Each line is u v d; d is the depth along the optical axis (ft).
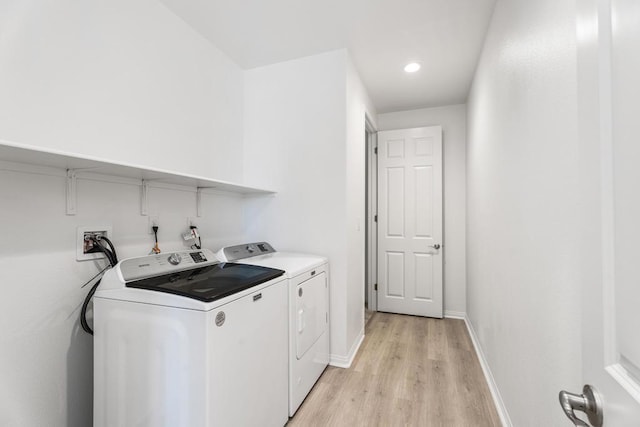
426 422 5.23
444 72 8.47
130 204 5.13
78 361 4.32
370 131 11.38
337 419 5.30
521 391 4.38
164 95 5.76
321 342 6.72
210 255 5.96
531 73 3.95
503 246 5.39
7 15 3.57
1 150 2.98
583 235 1.79
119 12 4.89
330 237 7.39
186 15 6.05
